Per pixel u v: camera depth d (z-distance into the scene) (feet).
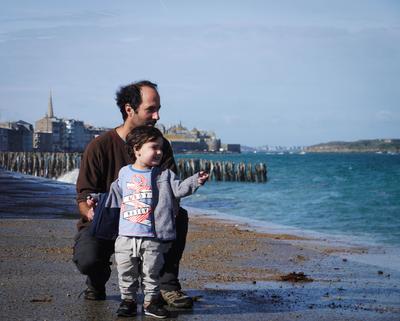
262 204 83.20
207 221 47.67
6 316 13.91
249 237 34.55
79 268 15.23
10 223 36.94
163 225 13.73
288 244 31.50
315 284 19.49
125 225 13.71
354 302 16.69
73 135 595.88
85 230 15.25
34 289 16.93
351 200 93.81
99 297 15.70
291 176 198.59
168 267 15.28
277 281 19.83
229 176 169.37
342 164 340.39
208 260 24.31
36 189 81.20
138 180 13.84
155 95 15.24
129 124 15.35
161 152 14.02
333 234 46.62
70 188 86.17
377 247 33.73
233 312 14.92
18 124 541.34
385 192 115.85
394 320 14.56
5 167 233.96
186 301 15.12
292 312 15.11
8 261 21.88
